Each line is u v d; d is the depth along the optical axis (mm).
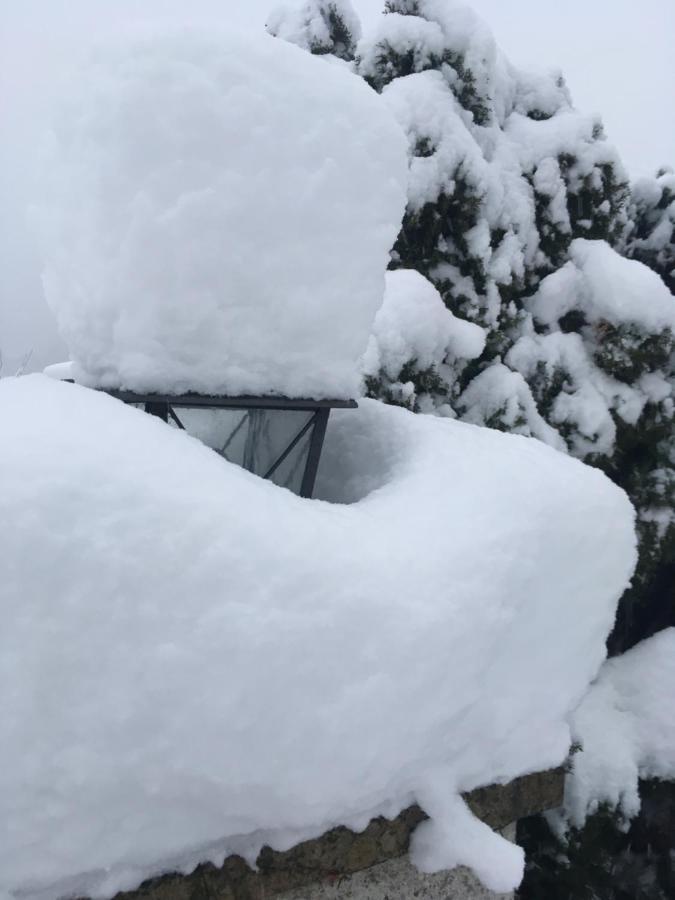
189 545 977
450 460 1595
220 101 1188
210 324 1262
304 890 1338
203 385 1325
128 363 1252
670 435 4102
